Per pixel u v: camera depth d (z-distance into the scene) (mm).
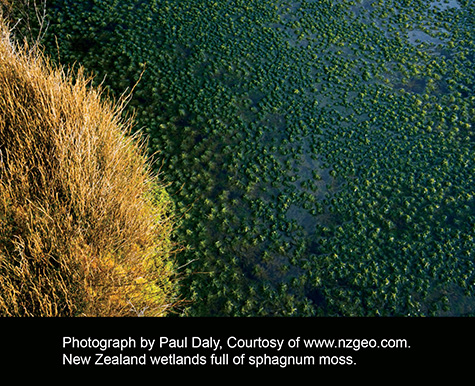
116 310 2896
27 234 2975
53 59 4730
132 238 3197
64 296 2811
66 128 3443
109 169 3363
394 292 3283
